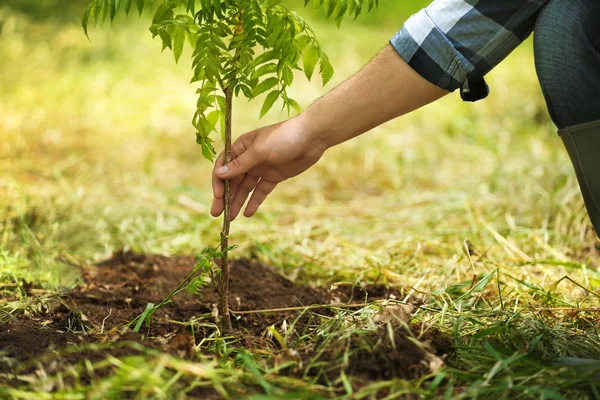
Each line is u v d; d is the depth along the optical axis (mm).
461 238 2469
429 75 1759
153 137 3635
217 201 1891
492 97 4312
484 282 1982
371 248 2479
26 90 4102
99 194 2795
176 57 1800
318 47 1814
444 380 1686
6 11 5227
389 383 1637
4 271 2133
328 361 1708
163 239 2543
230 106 1840
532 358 1745
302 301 2104
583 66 1724
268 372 1686
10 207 2516
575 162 1760
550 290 2037
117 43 4992
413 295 2104
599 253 2396
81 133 3609
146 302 2090
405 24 1773
